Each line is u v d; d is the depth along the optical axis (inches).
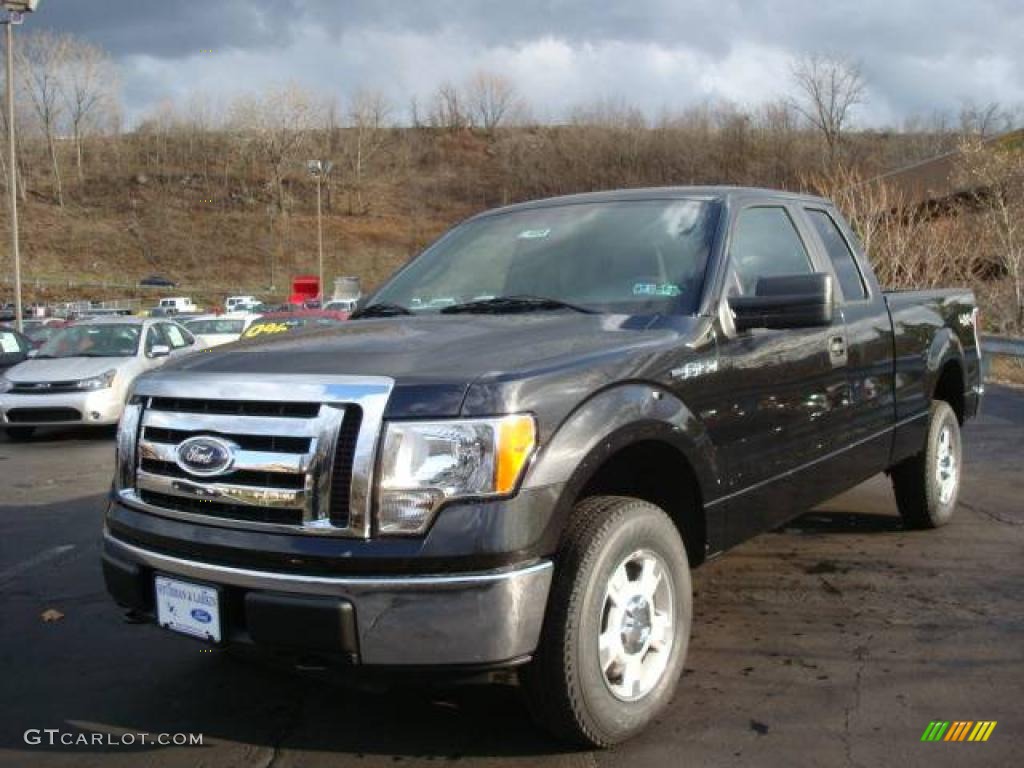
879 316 199.0
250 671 158.4
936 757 123.1
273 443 116.6
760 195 181.0
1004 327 740.7
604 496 131.4
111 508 134.6
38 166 3878.0
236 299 2217.0
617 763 123.1
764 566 206.4
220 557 118.6
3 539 255.4
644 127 4047.7
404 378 114.7
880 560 209.3
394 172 4311.0
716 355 144.8
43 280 2913.4
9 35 876.6
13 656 167.9
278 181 3912.4
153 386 130.1
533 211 188.4
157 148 4173.2
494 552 110.2
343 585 110.0
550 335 135.1
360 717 139.4
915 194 834.8
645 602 130.7
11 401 454.6
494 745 129.1
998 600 181.6
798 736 129.4
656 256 160.6
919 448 219.6
